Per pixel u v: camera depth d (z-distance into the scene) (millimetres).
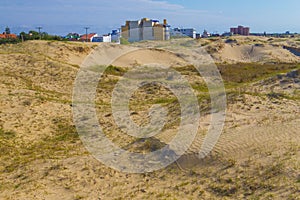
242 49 44375
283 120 9977
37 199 7121
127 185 7723
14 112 13508
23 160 9477
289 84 16141
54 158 9562
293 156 7461
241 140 8648
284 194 6195
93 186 7742
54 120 13344
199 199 6707
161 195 7039
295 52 45719
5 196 7246
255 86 16766
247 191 6621
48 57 24875
